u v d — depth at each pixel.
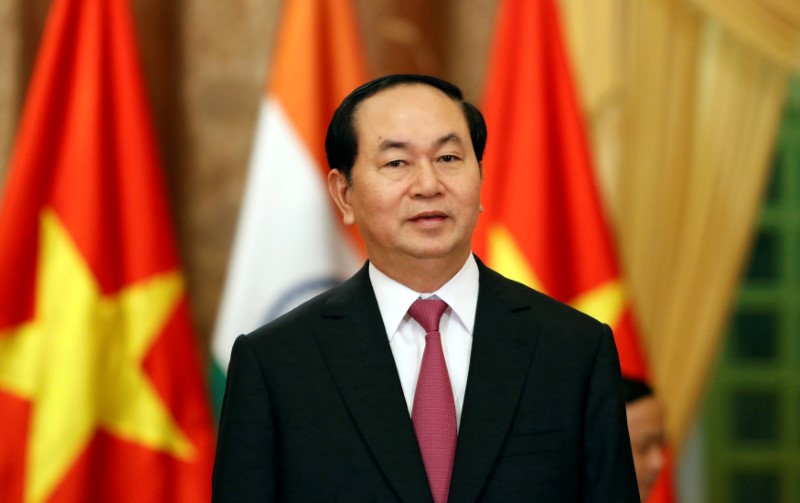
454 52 7.68
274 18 7.61
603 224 6.96
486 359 3.06
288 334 3.15
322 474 2.95
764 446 8.63
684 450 8.62
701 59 7.83
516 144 6.98
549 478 2.92
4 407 6.62
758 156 7.82
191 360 6.89
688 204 7.79
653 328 7.76
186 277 7.57
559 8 7.70
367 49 7.62
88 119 6.76
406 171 3.09
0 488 6.62
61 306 6.69
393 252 3.12
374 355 3.09
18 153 6.75
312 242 6.88
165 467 6.81
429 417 3.02
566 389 3.03
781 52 7.75
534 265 6.85
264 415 3.04
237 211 7.58
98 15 6.85
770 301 8.66
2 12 7.30
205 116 7.60
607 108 7.68
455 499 2.86
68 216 6.73
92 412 6.69
